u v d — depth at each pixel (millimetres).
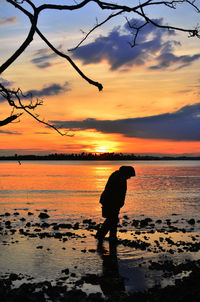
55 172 72750
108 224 8516
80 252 7855
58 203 18203
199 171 82688
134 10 4559
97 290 5531
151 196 22656
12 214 14047
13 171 79188
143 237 9617
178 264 6918
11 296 4957
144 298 4859
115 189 8500
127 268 6648
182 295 4637
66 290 5465
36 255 7551
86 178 47469
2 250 7938
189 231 10586
